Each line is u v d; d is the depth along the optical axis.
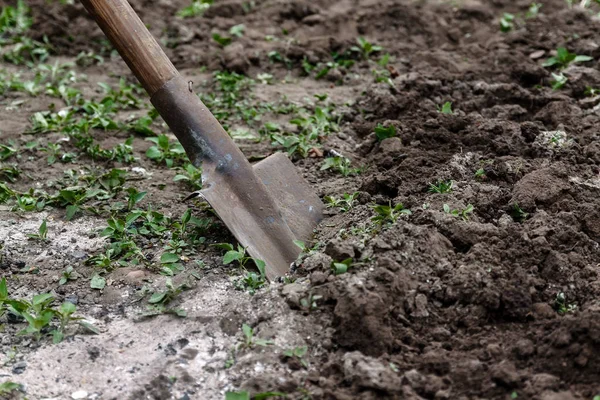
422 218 5.27
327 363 4.42
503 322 4.66
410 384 4.24
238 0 9.49
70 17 9.13
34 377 4.47
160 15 9.36
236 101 7.61
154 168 6.56
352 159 6.51
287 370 4.43
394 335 4.57
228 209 5.32
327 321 4.68
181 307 4.95
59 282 5.22
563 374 4.26
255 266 5.24
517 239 5.07
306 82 8.05
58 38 8.86
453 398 4.19
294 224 5.54
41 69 8.30
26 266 5.38
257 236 5.29
